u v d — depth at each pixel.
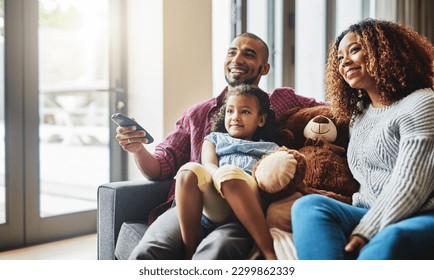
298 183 1.33
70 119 2.87
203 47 2.57
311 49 3.46
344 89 1.49
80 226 2.49
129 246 1.44
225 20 2.93
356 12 3.76
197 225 1.26
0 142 2.18
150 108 2.47
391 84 1.28
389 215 1.04
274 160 1.32
